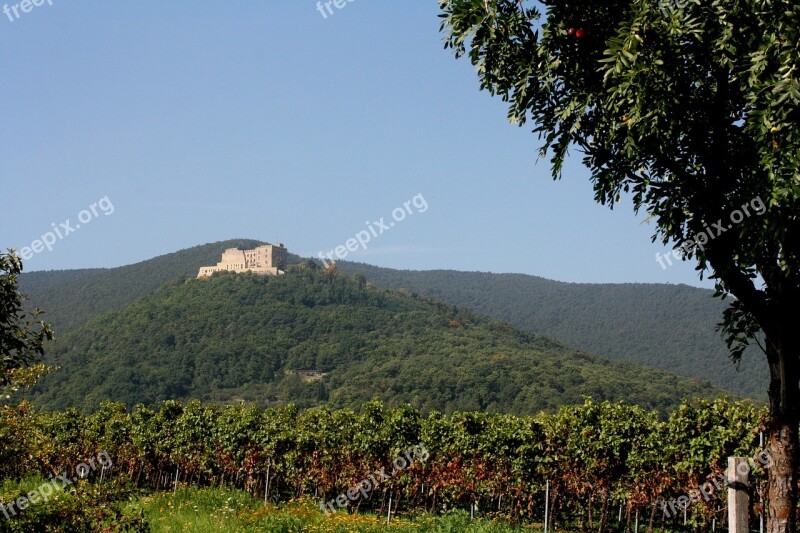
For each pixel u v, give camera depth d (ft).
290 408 118.42
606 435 81.10
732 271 28.96
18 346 31.89
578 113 27.76
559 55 28.02
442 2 29.19
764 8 24.34
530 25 28.40
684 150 28.30
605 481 80.89
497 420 98.17
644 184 28.78
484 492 90.99
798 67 22.88
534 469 85.66
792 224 25.52
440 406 303.68
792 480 29.58
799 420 29.78
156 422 120.98
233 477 113.29
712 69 27.45
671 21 24.70
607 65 25.61
